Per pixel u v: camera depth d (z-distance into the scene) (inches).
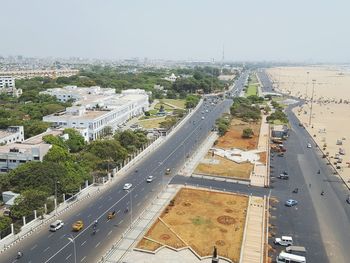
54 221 5364.2
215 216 5634.8
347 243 5017.2
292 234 5216.5
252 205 6141.7
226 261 4404.5
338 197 6668.3
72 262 4357.8
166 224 5324.8
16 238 4918.8
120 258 4451.3
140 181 7229.3
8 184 6053.2
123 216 5644.7
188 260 4416.8
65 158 7042.3
